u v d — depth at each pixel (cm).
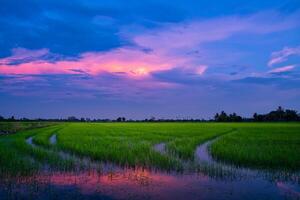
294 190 1159
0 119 17412
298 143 2758
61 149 2448
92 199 1024
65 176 1370
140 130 5744
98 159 1866
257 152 2022
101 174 1419
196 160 1877
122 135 4119
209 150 2453
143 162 1708
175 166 1584
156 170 1522
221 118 17475
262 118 16225
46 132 4781
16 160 1689
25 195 1059
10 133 4628
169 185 1216
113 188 1160
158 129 6250
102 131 5288
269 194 1101
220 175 1402
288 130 5409
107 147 2370
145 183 1250
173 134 4391
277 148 2273
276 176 1393
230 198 1052
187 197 1061
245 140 3119
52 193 1086
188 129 6244
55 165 1609
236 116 17238
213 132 4966
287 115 15838
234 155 1909
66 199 1020
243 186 1209
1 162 1619
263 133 4466
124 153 1986
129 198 1042
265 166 1647
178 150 2223
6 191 1109
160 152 2194
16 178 1306
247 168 1597
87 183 1240
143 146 2412
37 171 1454
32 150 2172
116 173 1444
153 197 1056
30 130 5694
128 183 1246
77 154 2142
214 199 1041
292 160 1708
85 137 3641
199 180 1311
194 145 2664
